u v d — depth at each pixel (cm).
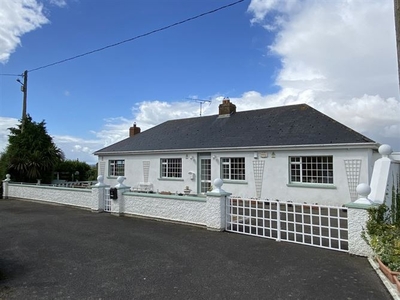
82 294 375
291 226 840
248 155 1402
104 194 1070
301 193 1257
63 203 1253
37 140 1811
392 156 830
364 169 1123
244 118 1691
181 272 453
